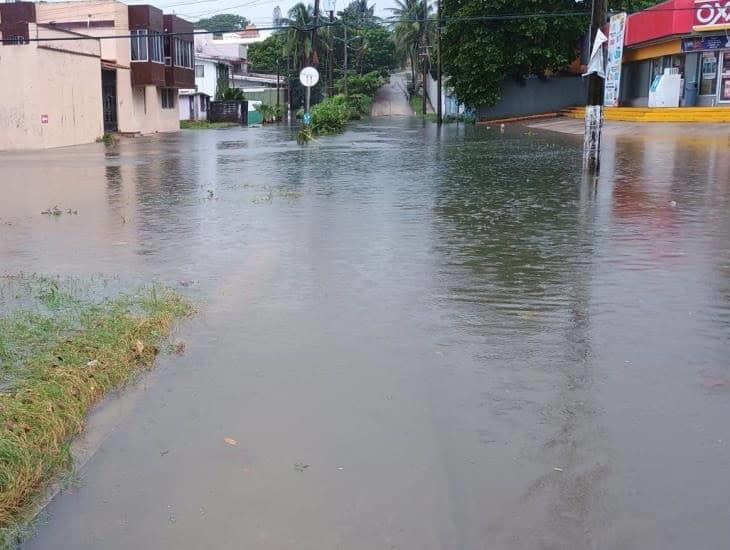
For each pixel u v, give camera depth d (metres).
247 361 4.91
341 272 7.24
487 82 42.56
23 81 29.97
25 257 8.23
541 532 3.05
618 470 3.47
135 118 42.00
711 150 19.38
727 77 29.06
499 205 11.52
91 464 3.68
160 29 42.97
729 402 4.14
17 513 3.28
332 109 37.25
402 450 3.71
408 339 5.28
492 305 6.07
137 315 5.77
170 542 3.05
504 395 4.30
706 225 9.34
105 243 8.99
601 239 8.66
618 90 35.34
